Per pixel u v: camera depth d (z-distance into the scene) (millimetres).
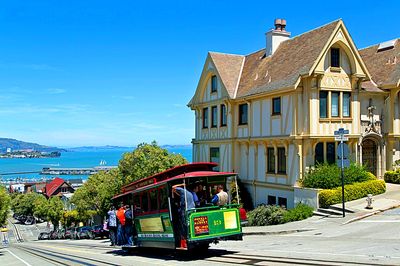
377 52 34969
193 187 13438
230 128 33938
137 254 16438
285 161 28875
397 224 18297
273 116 29578
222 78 34688
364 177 26391
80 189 56781
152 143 39094
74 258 17391
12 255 23766
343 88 28219
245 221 13828
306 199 25781
